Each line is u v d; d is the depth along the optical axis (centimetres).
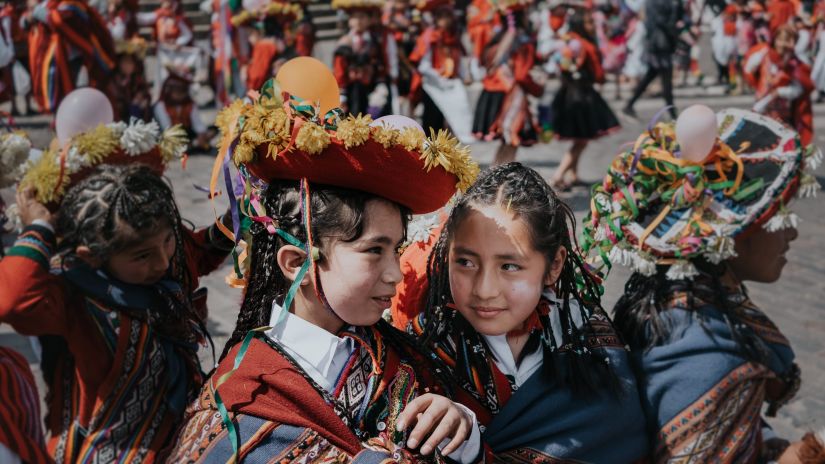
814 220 650
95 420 223
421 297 189
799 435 367
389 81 813
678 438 199
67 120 240
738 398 203
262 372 147
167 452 220
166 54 898
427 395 153
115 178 223
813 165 216
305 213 145
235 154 148
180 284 238
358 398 154
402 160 143
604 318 200
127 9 1001
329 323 154
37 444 179
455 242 172
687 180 206
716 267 217
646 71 1060
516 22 742
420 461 149
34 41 820
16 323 221
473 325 176
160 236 224
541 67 743
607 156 864
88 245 221
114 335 225
